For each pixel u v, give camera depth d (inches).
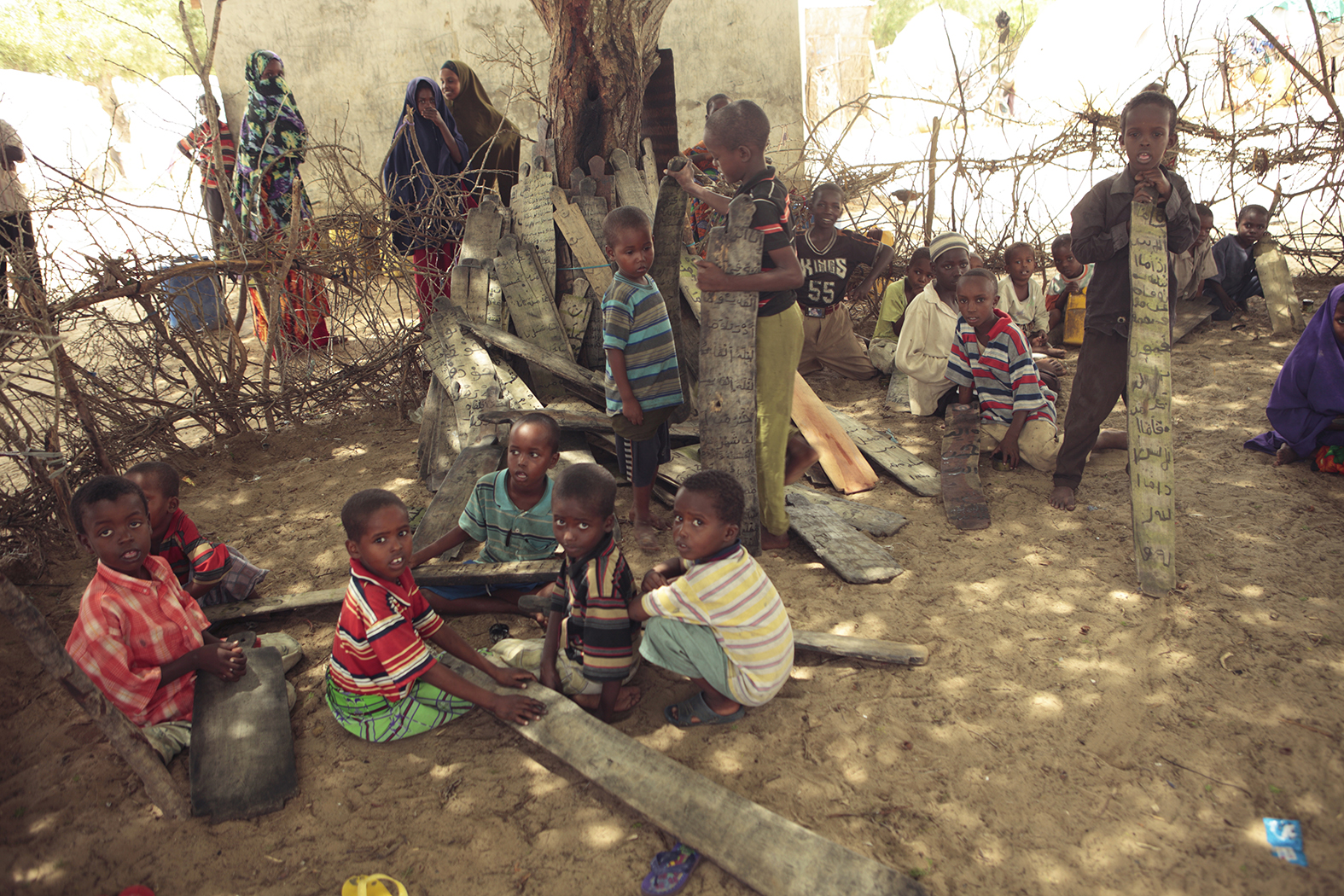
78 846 96.5
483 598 136.8
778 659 105.9
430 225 225.3
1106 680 114.0
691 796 93.9
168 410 200.2
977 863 89.0
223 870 92.7
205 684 113.2
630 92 210.1
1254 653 116.5
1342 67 273.4
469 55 406.9
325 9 401.1
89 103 424.2
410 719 109.9
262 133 253.3
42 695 123.4
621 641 109.5
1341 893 83.1
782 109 423.5
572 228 206.4
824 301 233.9
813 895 83.0
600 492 105.5
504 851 93.8
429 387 205.6
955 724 108.0
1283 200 282.8
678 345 177.8
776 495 146.5
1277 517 149.4
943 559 146.1
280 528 169.3
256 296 239.1
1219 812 92.9
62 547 163.2
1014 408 174.7
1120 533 149.7
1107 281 149.9
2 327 162.1
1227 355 231.1
